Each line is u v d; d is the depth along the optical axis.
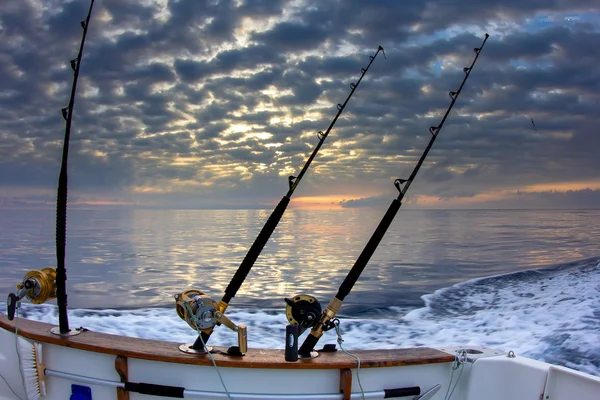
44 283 2.46
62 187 2.49
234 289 2.45
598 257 13.13
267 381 2.28
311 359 2.30
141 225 40.84
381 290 9.47
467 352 2.53
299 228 37.34
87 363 2.42
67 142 2.52
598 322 5.72
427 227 35.00
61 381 2.48
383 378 2.36
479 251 17.31
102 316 6.65
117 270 12.77
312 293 9.41
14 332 2.54
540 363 2.36
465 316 6.80
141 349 2.34
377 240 2.37
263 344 5.51
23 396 2.48
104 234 28.59
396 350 2.53
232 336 5.79
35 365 2.45
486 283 9.50
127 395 2.33
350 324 6.48
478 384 2.42
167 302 8.28
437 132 2.57
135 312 6.96
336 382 2.30
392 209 2.41
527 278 9.71
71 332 2.55
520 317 6.40
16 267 13.26
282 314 6.99
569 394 2.24
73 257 15.95
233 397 2.25
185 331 5.95
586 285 8.26
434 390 2.38
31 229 31.05
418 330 6.12
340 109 2.94
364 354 2.43
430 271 12.14
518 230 30.34
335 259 15.79
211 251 18.33
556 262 12.98
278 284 10.62
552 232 27.98
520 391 2.37
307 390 2.29
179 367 2.30
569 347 4.97
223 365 2.23
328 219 57.41
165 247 19.89
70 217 65.56
